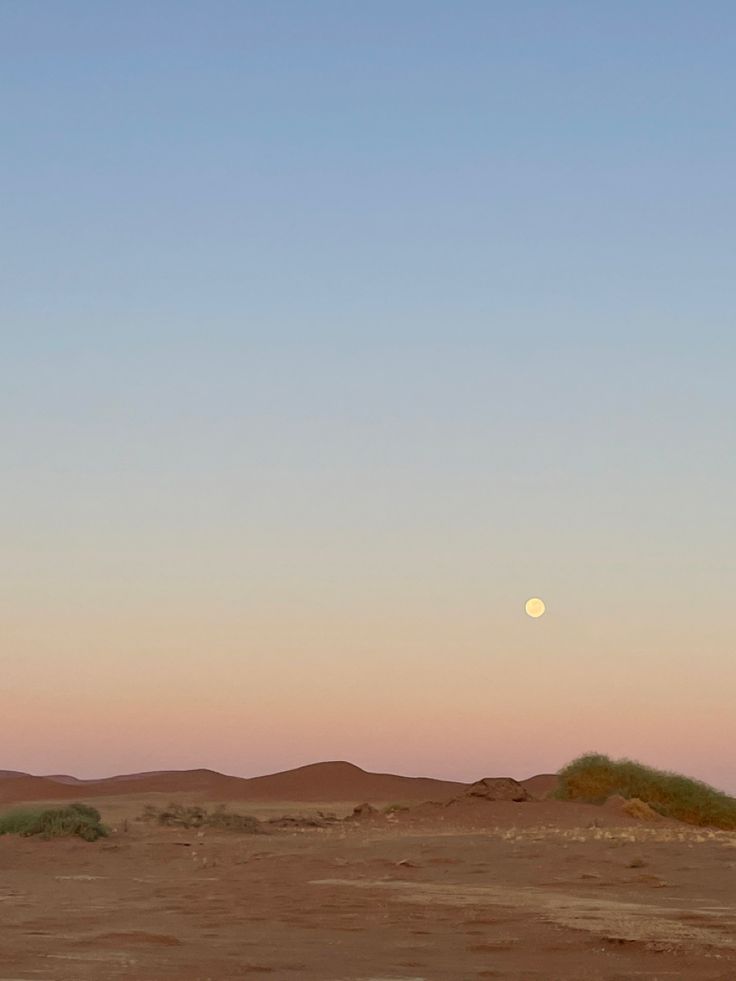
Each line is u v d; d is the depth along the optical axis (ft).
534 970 41.63
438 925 52.65
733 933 48.85
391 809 145.28
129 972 40.37
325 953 45.19
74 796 278.67
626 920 52.80
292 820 136.46
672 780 145.28
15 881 76.23
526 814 125.29
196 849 97.86
